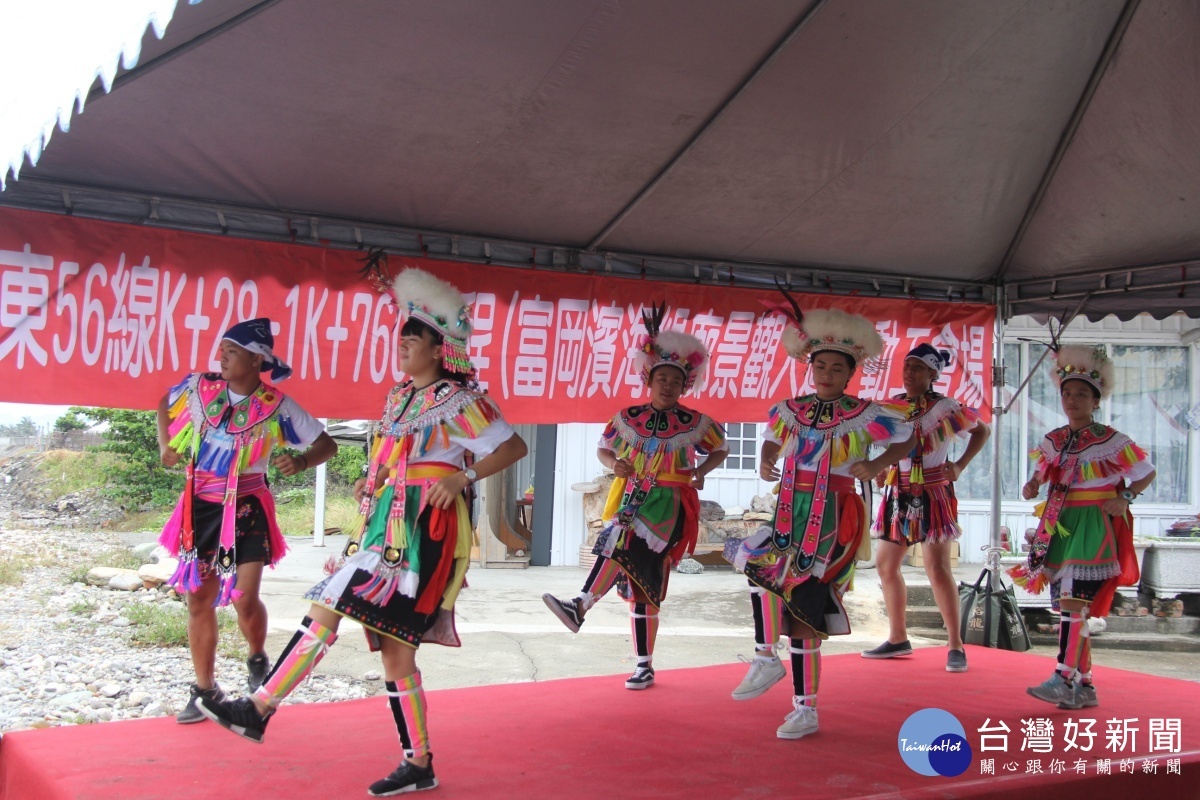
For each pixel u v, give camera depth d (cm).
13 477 1581
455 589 296
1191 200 461
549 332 509
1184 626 850
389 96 365
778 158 440
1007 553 841
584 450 1129
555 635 748
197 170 409
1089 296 561
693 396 546
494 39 337
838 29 354
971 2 350
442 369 302
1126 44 385
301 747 321
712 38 350
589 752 320
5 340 397
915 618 841
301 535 1362
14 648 623
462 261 490
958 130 433
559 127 399
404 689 278
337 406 461
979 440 499
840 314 372
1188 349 1014
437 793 277
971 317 597
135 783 280
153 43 315
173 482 1477
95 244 414
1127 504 411
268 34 323
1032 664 494
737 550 367
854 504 359
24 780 304
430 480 290
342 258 463
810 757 316
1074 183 481
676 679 445
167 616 713
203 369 434
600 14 330
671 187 459
